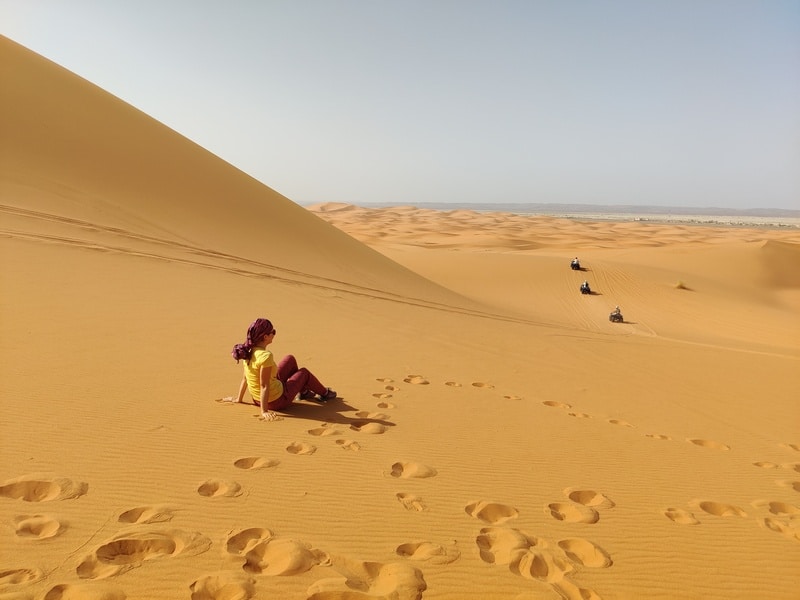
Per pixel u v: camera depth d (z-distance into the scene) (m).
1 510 3.12
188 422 4.79
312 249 24.30
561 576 3.11
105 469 3.74
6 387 4.94
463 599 2.79
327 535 3.27
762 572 3.42
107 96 27.86
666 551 3.55
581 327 26.50
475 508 3.88
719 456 5.89
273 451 4.42
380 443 4.91
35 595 2.46
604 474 4.86
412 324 12.79
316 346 8.85
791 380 12.32
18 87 22.47
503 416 6.35
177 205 21.33
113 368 5.95
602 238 98.00
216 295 11.28
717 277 50.56
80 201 17.28
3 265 9.73
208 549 2.97
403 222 135.25
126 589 2.57
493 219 161.12
